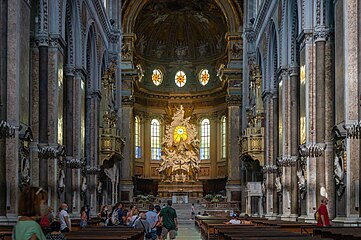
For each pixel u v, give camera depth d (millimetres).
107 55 44469
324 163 24156
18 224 6156
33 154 24344
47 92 24656
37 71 24516
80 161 30594
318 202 24047
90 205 36250
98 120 37781
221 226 22859
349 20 20234
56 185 24594
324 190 23625
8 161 19484
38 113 24453
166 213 22562
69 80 30469
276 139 35812
